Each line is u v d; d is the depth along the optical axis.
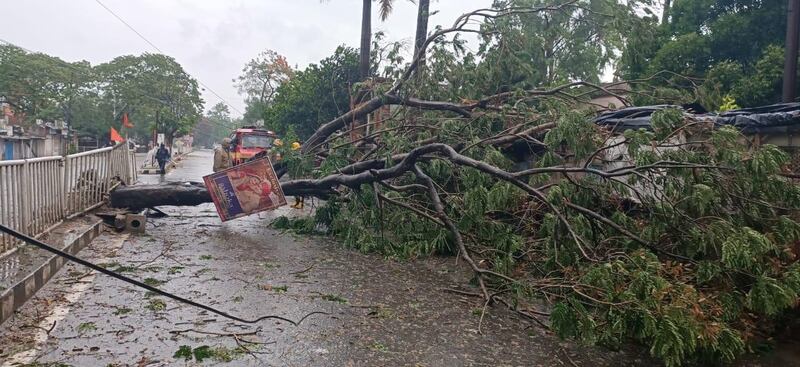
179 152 45.97
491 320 5.19
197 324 4.55
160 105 49.16
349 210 8.88
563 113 7.03
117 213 8.93
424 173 8.16
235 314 4.88
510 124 8.81
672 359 3.75
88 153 8.70
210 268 6.55
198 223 10.16
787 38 9.59
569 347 4.59
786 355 4.63
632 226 5.90
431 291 6.07
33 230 6.35
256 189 9.02
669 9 15.12
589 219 5.94
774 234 4.78
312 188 9.37
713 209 5.31
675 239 5.49
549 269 5.82
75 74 46.94
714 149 5.52
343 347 4.26
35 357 3.72
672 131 5.72
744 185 5.13
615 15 8.92
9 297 4.42
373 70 11.43
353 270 6.90
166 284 5.71
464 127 8.87
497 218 7.51
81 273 5.85
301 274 6.54
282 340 4.32
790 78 9.56
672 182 5.58
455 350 4.36
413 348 4.34
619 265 4.54
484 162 6.76
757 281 4.25
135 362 3.73
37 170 6.52
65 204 7.73
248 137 22.03
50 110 44.44
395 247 8.00
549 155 6.82
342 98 19.11
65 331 4.20
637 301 4.11
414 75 9.91
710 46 13.02
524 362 4.21
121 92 49.03
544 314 4.97
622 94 9.98
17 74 43.19
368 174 8.11
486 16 9.59
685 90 9.23
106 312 4.68
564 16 9.73
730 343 3.98
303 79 20.23
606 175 5.85
